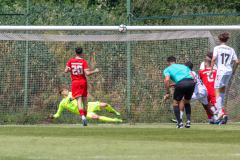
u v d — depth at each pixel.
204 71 51.72
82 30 53.31
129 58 54.34
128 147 30.77
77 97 49.22
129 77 54.19
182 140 34.66
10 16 57.41
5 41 54.06
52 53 54.34
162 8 59.06
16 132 40.38
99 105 52.16
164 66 54.56
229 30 53.88
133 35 54.47
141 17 56.84
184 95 47.28
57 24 57.69
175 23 58.75
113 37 54.34
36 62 54.09
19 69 53.94
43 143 32.59
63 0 62.66
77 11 58.03
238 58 54.91
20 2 61.38
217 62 50.00
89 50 54.69
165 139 35.31
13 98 53.53
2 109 53.28
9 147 30.72
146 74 54.34
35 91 53.75
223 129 43.97
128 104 53.81
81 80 49.25
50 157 26.77
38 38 54.03
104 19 57.78
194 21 59.09
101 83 54.09
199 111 53.06
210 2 61.44
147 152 28.64
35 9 57.59
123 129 43.72
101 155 27.50
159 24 58.38
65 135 37.97
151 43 54.59
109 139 35.09
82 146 31.16
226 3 62.00
